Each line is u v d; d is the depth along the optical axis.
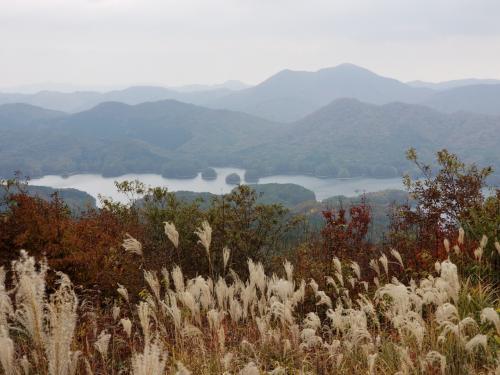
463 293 5.39
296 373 4.53
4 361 3.03
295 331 4.86
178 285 4.85
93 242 8.39
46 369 3.21
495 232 6.87
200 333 4.65
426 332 4.65
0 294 3.19
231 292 5.08
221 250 9.18
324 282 7.26
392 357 4.60
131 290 6.87
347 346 4.70
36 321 3.08
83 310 5.73
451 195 9.33
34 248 6.98
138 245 5.38
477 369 4.25
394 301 4.60
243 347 4.88
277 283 5.00
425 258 7.34
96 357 4.85
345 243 9.18
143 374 2.72
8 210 8.18
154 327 5.50
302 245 9.25
